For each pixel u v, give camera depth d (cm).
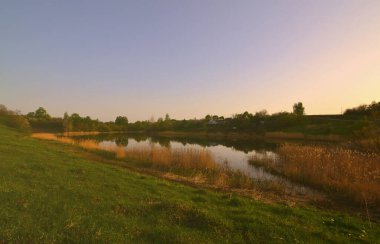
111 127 11181
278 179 1888
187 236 690
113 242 626
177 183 1545
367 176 1574
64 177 1230
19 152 1873
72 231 666
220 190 1471
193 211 847
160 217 810
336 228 852
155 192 1135
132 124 12000
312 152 2369
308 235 754
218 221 788
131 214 827
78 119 9819
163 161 2275
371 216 1135
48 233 644
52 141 3738
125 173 1565
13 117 6181
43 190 984
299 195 1477
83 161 1911
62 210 803
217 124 10788
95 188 1092
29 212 764
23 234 628
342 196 1453
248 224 789
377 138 2695
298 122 7994
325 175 1720
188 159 2275
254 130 8481
